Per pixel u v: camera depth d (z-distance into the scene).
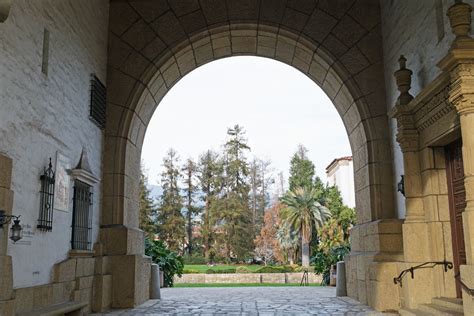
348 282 11.62
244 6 11.33
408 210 8.12
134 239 10.62
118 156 10.55
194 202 52.91
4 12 5.14
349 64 10.98
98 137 10.23
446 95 6.89
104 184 10.40
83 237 8.95
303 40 11.20
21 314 5.96
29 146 6.65
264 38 11.81
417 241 7.90
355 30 11.12
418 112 8.03
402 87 8.50
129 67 10.96
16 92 6.25
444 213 7.78
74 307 7.25
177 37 11.16
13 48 6.17
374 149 10.54
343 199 42.62
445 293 7.57
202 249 51.00
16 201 6.20
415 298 7.68
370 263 9.33
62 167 7.96
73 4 8.62
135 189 11.63
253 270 33.88
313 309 9.05
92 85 9.74
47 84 7.34
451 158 7.77
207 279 28.86
